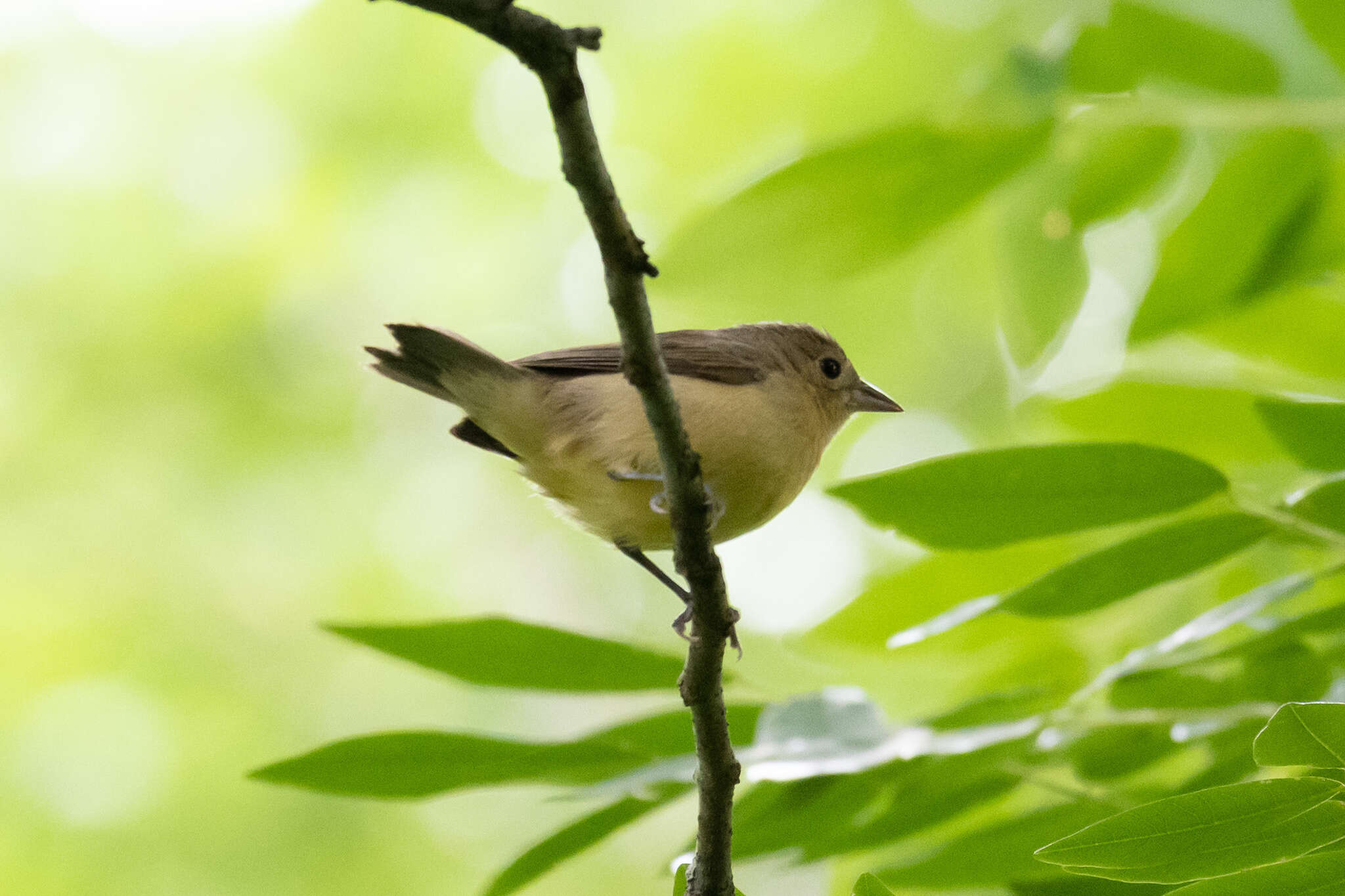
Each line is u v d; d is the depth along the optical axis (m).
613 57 18.02
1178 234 8.09
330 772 6.33
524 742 6.36
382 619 20.42
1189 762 7.74
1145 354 10.84
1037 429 9.07
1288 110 7.51
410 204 20.39
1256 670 6.64
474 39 19.75
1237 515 5.89
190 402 20.52
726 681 6.77
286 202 20.28
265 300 20.56
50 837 17.84
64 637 19.41
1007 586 7.39
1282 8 7.75
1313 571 6.98
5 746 18.53
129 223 20.16
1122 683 6.80
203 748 18.92
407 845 18.30
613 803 6.40
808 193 7.63
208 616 19.92
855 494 6.10
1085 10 7.85
